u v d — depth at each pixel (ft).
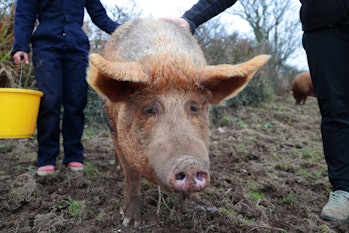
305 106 16.69
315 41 4.64
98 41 9.91
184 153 2.88
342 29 4.45
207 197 4.98
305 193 5.42
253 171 6.41
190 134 3.06
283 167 6.77
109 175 5.95
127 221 4.24
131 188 4.33
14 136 5.23
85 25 9.97
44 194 5.05
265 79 16.39
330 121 4.67
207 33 13.20
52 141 5.89
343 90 4.56
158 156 2.99
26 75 8.75
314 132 10.68
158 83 3.32
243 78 3.50
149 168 3.34
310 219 4.58
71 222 4.25
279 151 8.14
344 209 4.60
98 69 3.03
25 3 5.63
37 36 5.74
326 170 6.67
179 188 2.76
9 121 5.14
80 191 5.18
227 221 4.27
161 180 2.93
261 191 5.48
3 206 4.70
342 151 4.64
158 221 4.24
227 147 8.04
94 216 4.48
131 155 3.57
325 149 4.82
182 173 2.77
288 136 9.86
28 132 5.41
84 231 4.04
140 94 3.38
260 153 7.80
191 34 4.72
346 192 4.65
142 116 3.39
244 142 8.64
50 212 4.50
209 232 4.10
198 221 4.23
